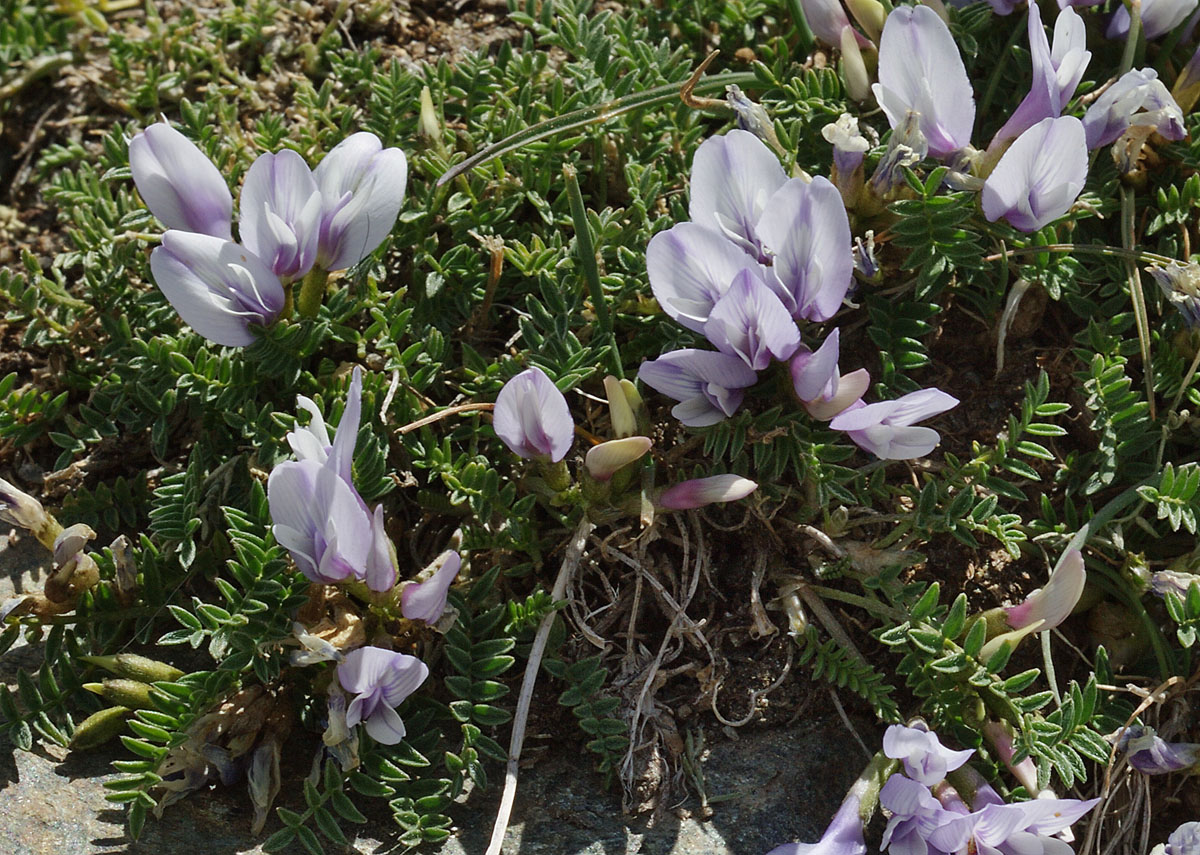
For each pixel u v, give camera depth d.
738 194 0.32
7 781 0.31
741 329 0.31
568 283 0.33
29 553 0.33
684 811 0.32
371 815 0.31
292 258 0.32
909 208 0.32
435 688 0.32
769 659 0.32
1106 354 0.33
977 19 0.34
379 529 0.30
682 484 0.32
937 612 0.32
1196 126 0.34
